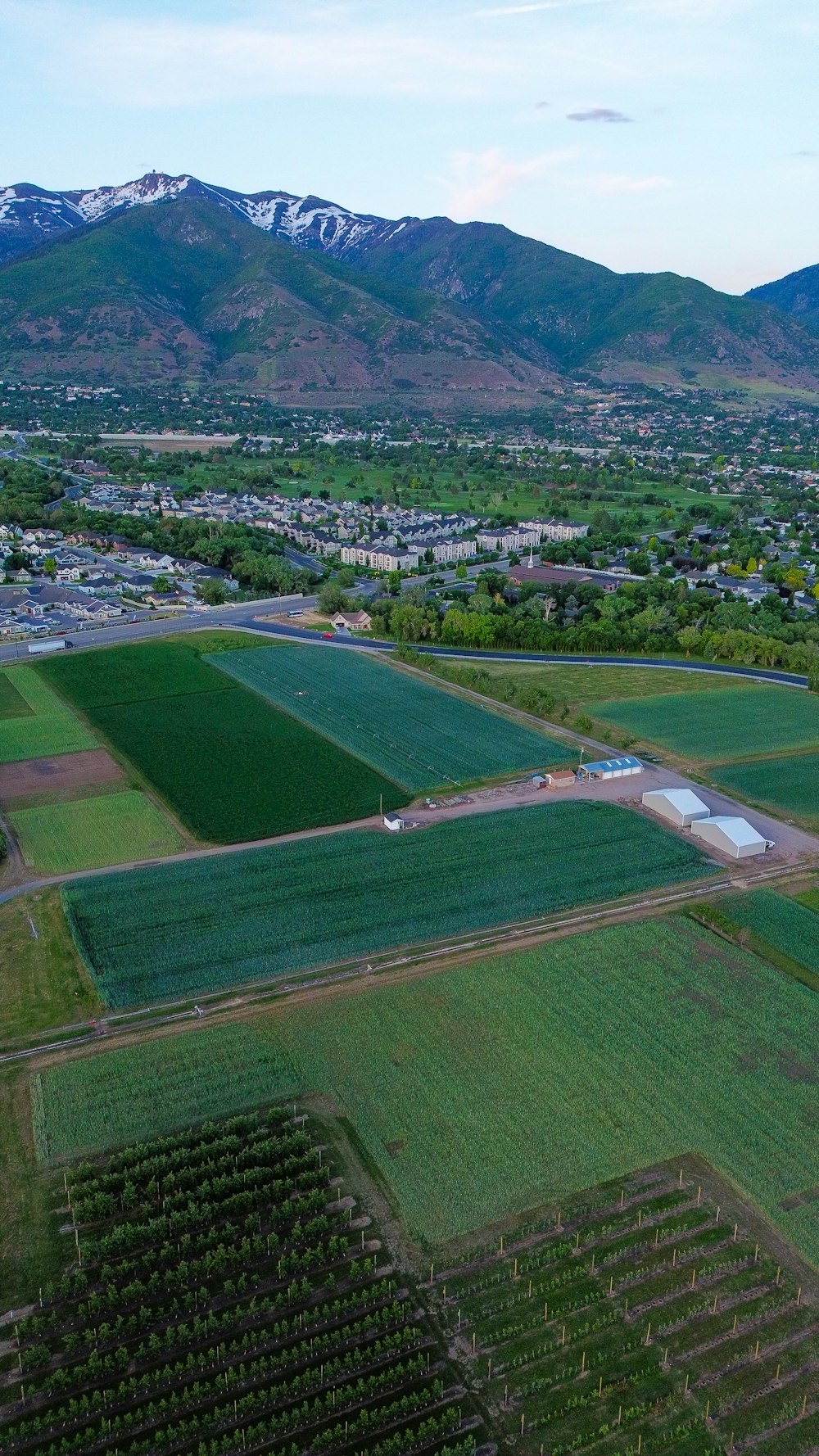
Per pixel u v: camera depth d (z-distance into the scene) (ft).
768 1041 371.15
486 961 416.67
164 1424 243.40
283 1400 247.70
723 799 586.45
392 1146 317.83
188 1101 335.67
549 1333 260.42
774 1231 290.15
